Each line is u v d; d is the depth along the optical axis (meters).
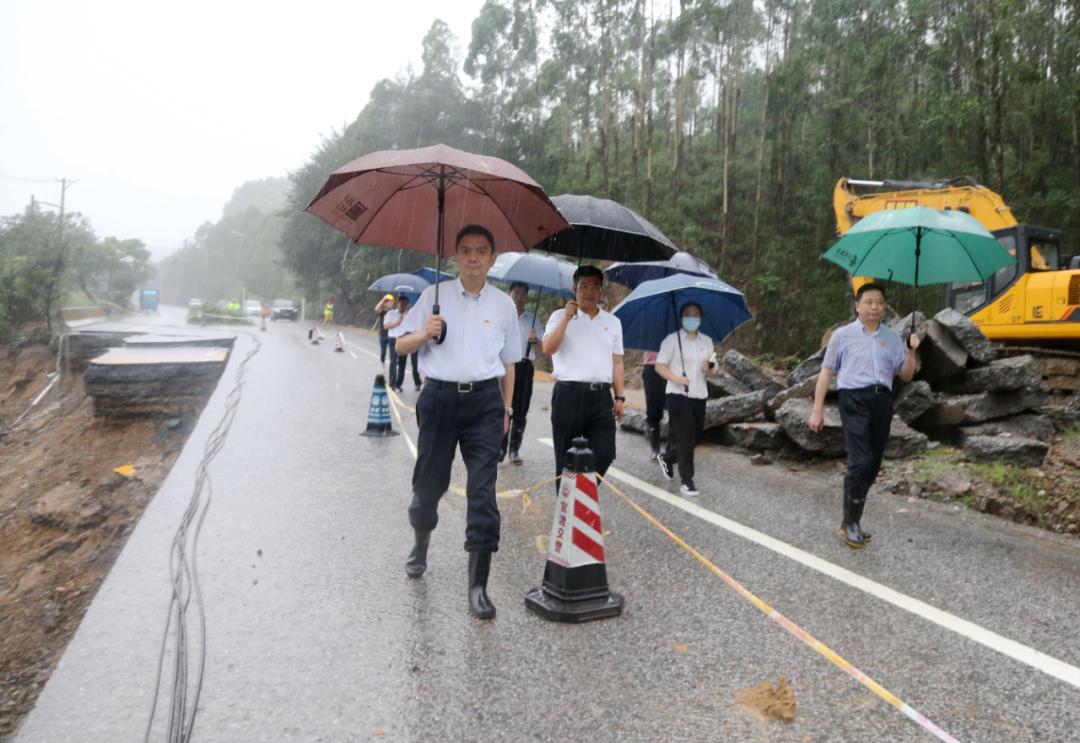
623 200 28.36
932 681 3.40
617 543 5.44
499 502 6.59
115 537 7.57
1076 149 19.03
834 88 23.78
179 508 6.19
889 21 22.61
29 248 34.06
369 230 4.39
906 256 5.46
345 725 3.04
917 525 5.94
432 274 15.03
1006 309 13.04
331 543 5.33
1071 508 6.25
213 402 11.93
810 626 3.99
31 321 32.78
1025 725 3.04
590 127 35.53
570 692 3.29
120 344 22.20
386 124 43.00
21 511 9.83
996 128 18.75
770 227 24.64
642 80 27.81
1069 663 3.58
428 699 3.23
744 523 5.97
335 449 8.63
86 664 3.55
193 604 4.24
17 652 5.03
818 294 21.92
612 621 4.05
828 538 5.58
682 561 5.05
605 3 28.27
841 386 5.44
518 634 3.87
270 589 4.46
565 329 5.25
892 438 7.87
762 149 24.84
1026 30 18.75
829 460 8.09
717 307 6.96
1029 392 9.05
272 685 3.35
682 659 3.60
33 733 2.98
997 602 4.34
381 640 3.80
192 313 52.84
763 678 3.42
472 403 4.10
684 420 6.98
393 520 5.91
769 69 25.56
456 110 40.84
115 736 2.96
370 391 13.91
